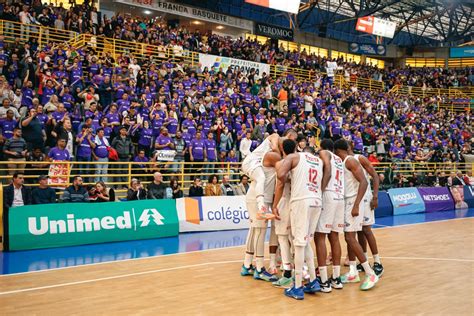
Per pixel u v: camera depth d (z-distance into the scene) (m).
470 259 8.02
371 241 6.87
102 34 19.36
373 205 6.72
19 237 8.73
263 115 17.27
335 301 5.56
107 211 9.95
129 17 22.83
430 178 18.88
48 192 9.84
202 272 7.01
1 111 11.59
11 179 10.63
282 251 6.19
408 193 16.05
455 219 14.05
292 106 21.27
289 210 6.08
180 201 11.33
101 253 8.53
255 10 33.16
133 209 10.33
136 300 5.52
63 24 18.98
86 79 16.16
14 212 8.90
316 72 27.27
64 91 13.91
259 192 6.20
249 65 23.75
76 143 11.86
